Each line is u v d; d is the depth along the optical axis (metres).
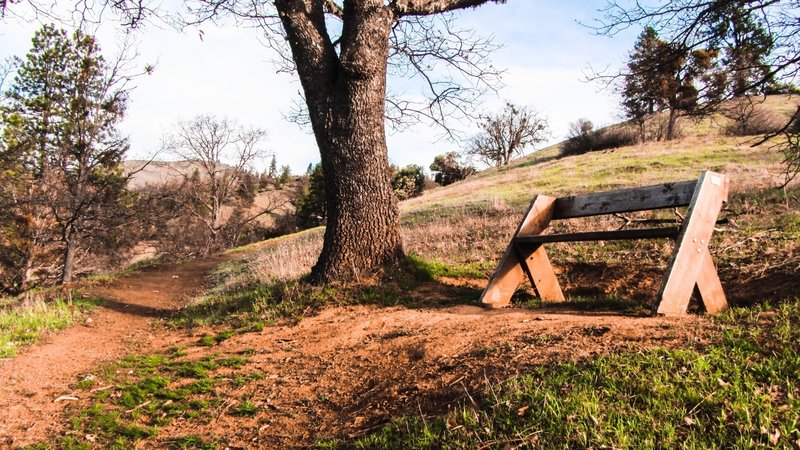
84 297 10.52
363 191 7.37
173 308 10.09
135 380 5.07
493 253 9.44
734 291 5.39
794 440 2.22
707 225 4.78
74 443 3.81
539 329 4.21
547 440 2.54
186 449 3.62
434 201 24.22
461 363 3.89
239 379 4.73
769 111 24.77
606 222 10.48
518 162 42.66
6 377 5.20
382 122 7.61
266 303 7.38
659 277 6.72
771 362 2.85
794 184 11.38
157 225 28.41
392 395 3.74
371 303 6.61
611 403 2.73
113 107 24.75
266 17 8.26
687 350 3.17
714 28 6.91
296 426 3.72
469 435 2.75
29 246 23.31
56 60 23.44
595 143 34.38
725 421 2.43
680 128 29.81
